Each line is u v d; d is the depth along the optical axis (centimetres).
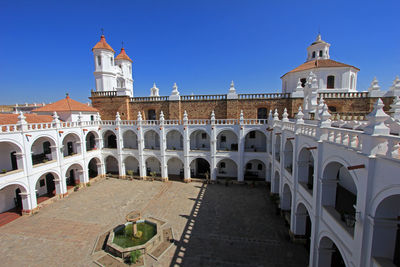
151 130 3462
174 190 2914
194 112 3362
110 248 1664
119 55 5025
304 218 1692
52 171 2581
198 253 1628
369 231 803
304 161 1623
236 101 3142
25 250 1698
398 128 1232
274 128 2453
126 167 3797
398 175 664
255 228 1952
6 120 2362
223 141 3338
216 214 2223
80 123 3072
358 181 852
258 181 3044
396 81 2542
